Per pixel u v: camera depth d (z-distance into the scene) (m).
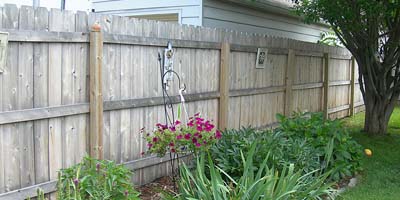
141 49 4.27
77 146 3.71
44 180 3.45
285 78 7.13
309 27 11.36
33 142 3.35
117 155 4.12
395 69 7.95
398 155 6.28
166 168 4.71
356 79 10.67
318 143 5.05
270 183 2.98
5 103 3.12
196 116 4.53
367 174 5.23
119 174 3.03
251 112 6.21
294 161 4.31
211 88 5.32
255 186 3.06
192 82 4.98
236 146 4.44
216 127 5.46
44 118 3.40
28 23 3.22
